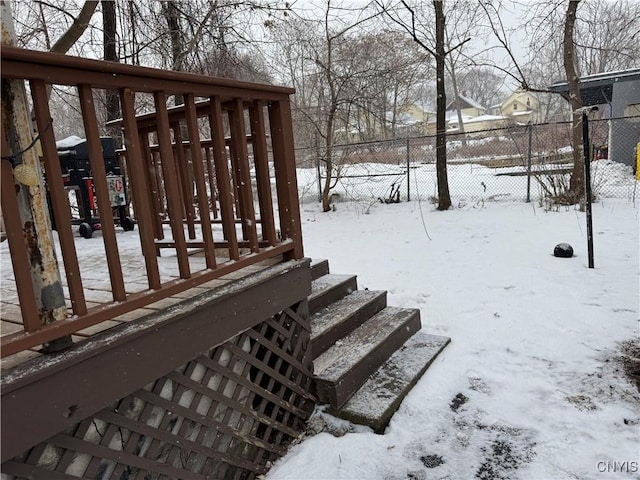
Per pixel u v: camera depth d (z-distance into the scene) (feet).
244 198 7.07
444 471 6.95
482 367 9.98
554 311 12.54
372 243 22.81
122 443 5.55
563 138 29.68
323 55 33.63
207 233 6.23
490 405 8.57
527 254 18.33
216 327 6.34
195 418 6.29
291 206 8.01
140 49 22.07
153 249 5.44
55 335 4.41
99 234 16.93
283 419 7.97
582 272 15.55
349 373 8.66
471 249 19.95
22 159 4.19
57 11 20.59
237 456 7.08
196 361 6.29
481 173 43.60
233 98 6.74
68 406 4.51
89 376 4.70
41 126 4.32
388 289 15.52
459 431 7.88
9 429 4.03
